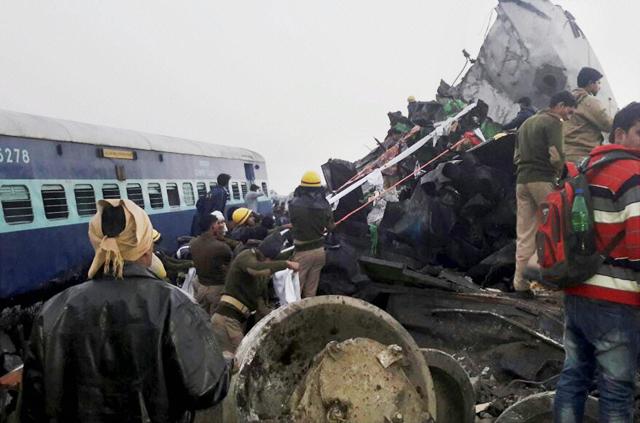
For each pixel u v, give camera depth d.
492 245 6.57
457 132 10.41
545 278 3.03
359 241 6.54
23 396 2.19
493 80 11.15
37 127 10.55
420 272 5.84
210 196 12.47
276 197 26.25
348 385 2.73
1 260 9.27
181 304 2.24
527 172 5.31
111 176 12.47
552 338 4.72
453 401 3.83
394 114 12.47
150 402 2.13
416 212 6.46
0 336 9.28
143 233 2.28
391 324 3.34
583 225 2.87
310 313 3.29
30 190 10.07
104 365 2.12
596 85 6.36
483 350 4.99
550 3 10.70
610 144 3.04
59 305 2.20
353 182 7.87
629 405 2.91
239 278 5.45
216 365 2.22
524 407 3.56
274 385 3.20
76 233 11.16
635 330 2.90
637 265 2.78
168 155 15.07
